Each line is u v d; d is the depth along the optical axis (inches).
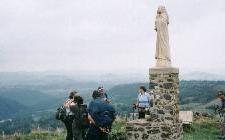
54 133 1175.6
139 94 874.8
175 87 751.7
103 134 547.2
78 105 609.6
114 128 952.3
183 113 1136.8
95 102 548.4
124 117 1207.6
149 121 748.6
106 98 655.1
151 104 772.6
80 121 599.2
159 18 767.7
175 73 748.0
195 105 3516.2
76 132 604.4
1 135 1180.5
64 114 665.6
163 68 743.7
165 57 762.8
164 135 727.7
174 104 746.2
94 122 542.9
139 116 866.8
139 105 864.9
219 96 888.3
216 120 1160.8
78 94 619.2
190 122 1055.0
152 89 753.0
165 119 741.3
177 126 763.4
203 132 1024.9
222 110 893.2
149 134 735.1
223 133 893.2
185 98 4330.7
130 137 747.4
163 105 743.7
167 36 770.8
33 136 1134.4
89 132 548.4
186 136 933.8
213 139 900.0
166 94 742.5
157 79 749.3
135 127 743.7
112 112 551.5
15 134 1192.8
